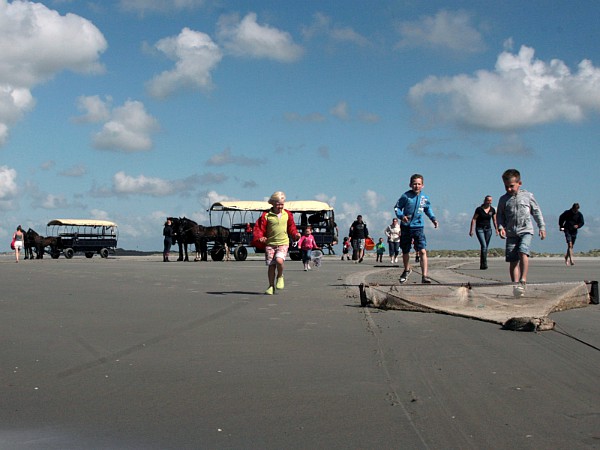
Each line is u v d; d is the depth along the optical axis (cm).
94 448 410
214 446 411
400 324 865
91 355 680
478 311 941
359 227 3164
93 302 1149
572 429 432
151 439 425
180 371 606
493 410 473
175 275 1938
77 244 4559
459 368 602
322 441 416
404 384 549
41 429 447
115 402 509
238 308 1052
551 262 2994
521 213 1179
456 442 411
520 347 695
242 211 3547
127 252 6088
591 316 922
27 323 895
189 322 898
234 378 578
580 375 572
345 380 565
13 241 3553
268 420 459
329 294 1278
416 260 3041
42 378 584
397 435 425
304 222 3691
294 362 638
